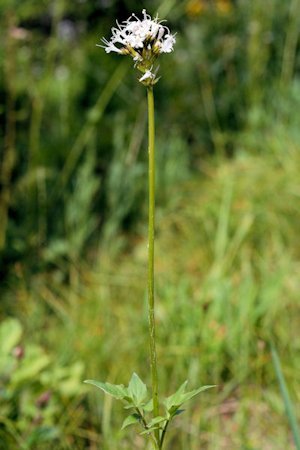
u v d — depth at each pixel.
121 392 1.94
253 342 3.45
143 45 1.81
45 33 5.34
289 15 5.77
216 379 3.29
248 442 3.03
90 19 5.77
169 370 3.38
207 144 5.64
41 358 3.08
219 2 5.88
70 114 5.30
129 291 4.17
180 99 5.79
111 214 4.76
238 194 4.74
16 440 2.87
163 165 5.12
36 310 3.89
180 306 3.60
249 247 4.30
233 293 3.79
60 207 4.64
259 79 5.70
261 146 5.32
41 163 4.85
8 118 4.25
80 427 3.09
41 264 4.29
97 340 3.54
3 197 4.25
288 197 4.62
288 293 3.85
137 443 2.98
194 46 5.95
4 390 2.93
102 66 5.70
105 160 5.14
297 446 2.32
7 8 4.27
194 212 4.72
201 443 3.05
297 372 3.33
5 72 4.52
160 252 4.50
